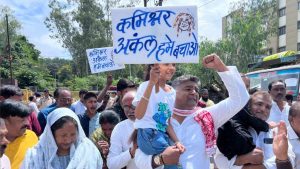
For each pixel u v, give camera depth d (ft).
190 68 104.78
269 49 149.28
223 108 10.53
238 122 10.85
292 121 10.81
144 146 9.57
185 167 9.95
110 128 13.65
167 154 9.16
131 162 11.84
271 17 119.34
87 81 128.26
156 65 9.37
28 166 9.20
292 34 138.21
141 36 10.10
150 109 9.59
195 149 10.12
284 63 33.68
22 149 10.89
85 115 18.20
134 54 10.10
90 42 128.98
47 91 48.37
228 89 10.48
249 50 104.73
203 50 109.40
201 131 10.32
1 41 181.47
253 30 104.94
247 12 112.16
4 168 9.61
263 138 11.40
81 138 9.55
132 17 10.09
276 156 9.21
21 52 188.34
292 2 138.10
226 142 10.78
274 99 18.65
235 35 106.83
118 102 16.08
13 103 10.75
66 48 131.64
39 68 187.83
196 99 10.53
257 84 33.60
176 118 10.52
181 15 10.10
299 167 10.73
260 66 38.47
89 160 9.25
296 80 28.07
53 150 9.23
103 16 130.82
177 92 10.46
